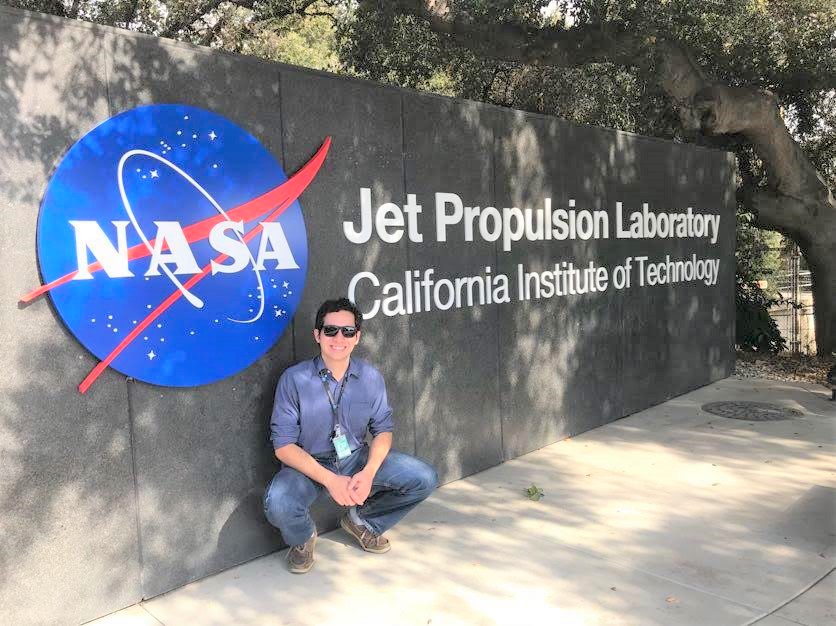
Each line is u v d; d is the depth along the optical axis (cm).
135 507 325
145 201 321
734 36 916
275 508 340
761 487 471
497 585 341
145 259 321
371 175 428
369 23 952
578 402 607
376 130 430
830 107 1089
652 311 704
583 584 341
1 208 280
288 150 384
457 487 479
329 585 343
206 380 346
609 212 638
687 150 751
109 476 315
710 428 620
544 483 485
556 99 1191
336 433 359
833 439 580
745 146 1068
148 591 330
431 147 467
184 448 342
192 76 341
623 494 462
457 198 487
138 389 324
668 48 834
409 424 458
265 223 369
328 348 348
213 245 346
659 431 613
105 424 313
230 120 355
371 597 330
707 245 796
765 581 343
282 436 348
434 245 472
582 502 448
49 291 291
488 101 1209
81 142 300
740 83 1021
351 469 372
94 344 305
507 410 535
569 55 840
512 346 537
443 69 1135
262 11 1090
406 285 454
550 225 570
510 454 539
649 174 691
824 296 1022
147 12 999
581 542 389
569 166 589
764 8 896
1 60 279
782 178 977
